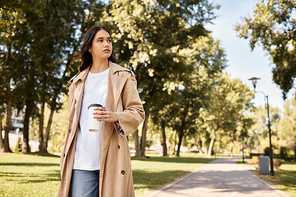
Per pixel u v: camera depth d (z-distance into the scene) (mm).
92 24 27203
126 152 1880
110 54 2055
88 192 1789
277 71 15961
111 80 1985
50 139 55188
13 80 24297
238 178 14070
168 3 23469
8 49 23422
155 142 73625
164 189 9070
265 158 16844
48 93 25125
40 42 23328
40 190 6941
